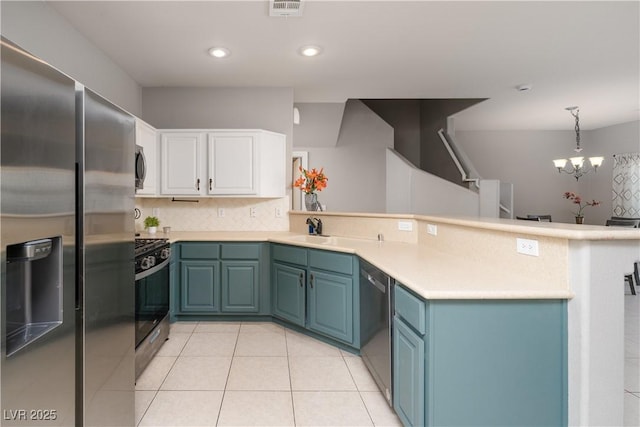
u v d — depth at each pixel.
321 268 2.67
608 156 6.38
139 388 2.09
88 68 2.68
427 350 1.36
